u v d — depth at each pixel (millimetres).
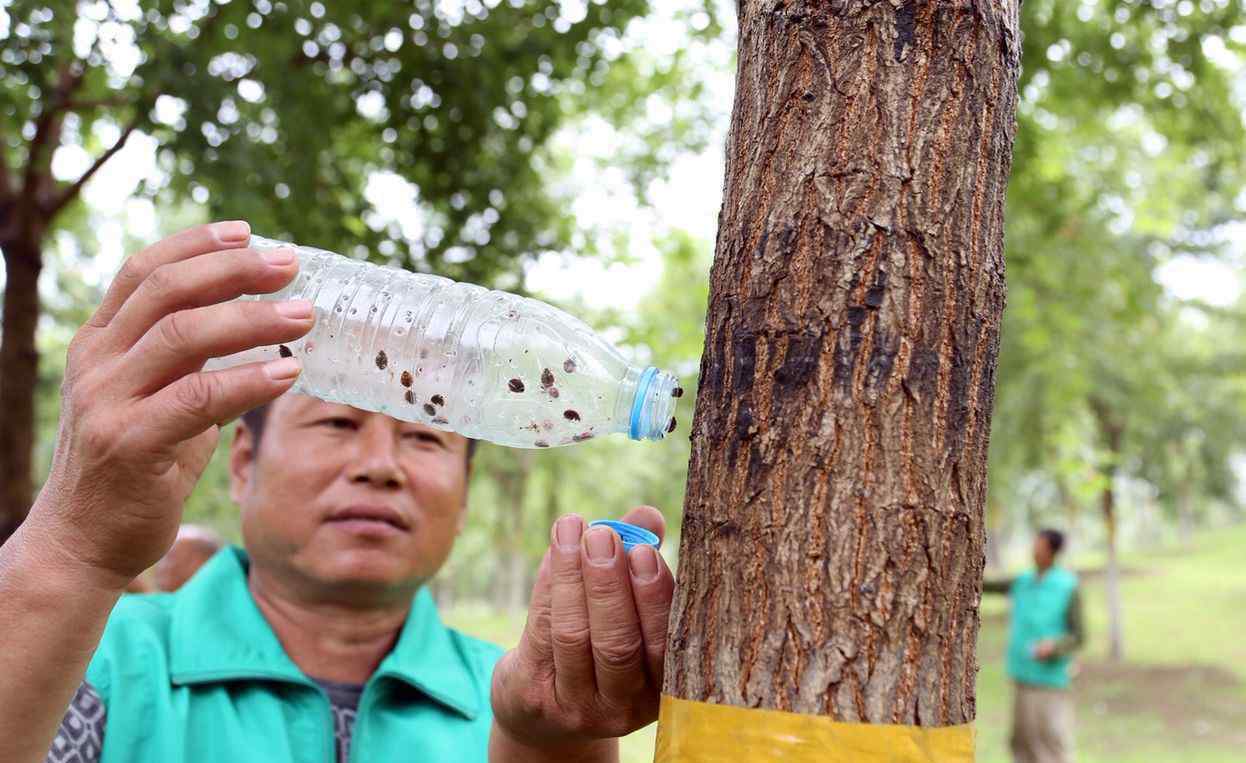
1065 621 7168
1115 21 5945
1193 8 5688
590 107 7211
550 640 1176
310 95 4578
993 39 982
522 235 5766
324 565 1760
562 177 7359
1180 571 30266
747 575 920
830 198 940
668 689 964
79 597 1039
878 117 945
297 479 1771
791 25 984
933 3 960
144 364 983
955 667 917
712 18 6598
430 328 1387
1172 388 14148
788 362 929
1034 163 6836
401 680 1778
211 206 4184
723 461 951
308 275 1419
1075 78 6152
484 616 27844
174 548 3152
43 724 1054
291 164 4512
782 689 893
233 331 969
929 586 904
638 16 5242
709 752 906
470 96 5164
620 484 21094
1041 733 7211
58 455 1048
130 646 1646
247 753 1617
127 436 977
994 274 968
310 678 1759
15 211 4688
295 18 4434
